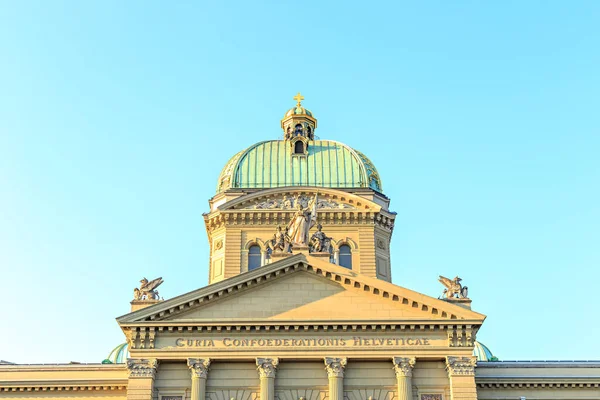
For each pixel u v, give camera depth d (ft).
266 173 256.32
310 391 181.98
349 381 182.70
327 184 254.27
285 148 263.70
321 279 190.39
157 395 180.86
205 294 185.57
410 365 181.37
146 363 180.86
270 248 239.30
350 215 242.17
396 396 180.86
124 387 206.18
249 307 186.80
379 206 244.22
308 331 184.85
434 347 183.01
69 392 207.10
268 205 244.63
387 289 187.32
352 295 188.34
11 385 205.87
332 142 267.39
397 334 184.65
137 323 183.32
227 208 243.60
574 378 207.00
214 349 182.91
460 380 179.32
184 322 183.62
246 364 184.14
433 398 181.37
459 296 194.70
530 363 211.20
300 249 192.65
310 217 202.49
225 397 181.37
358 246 239.91
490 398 206.49
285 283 189.57
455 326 184.03
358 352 182.70
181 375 182.91
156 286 197.47
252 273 188.24
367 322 183.73
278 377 182.80
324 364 183.11
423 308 186.29
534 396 206.69
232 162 263.90
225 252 239.50
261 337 184.55
